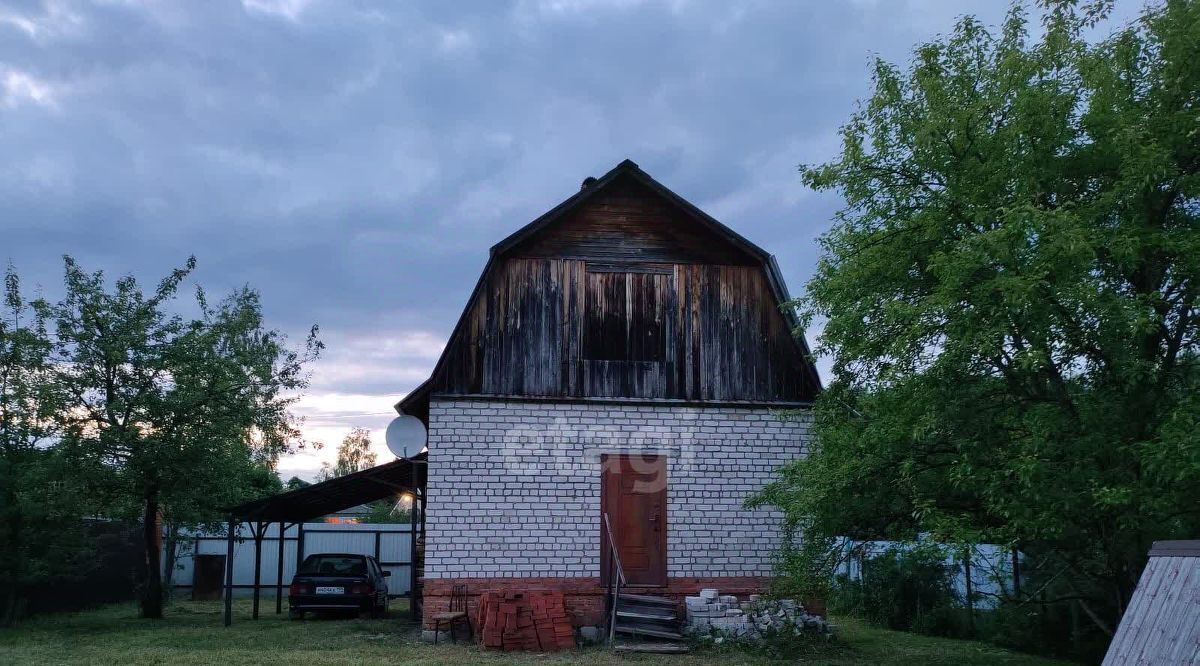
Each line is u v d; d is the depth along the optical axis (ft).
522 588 45.98
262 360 65.21
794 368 49.52
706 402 48.52
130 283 59.06
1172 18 32.22
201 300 60.64
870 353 36.40
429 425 46.75
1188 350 33.22
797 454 48.62
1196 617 15.89
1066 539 34.91
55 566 57.72
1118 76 33.68
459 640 45.34
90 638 48.42
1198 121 30.78
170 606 73.61
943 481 36.01
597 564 46.60
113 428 56.13
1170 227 33.01
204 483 59.16
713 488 47.91
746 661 40.34
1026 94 33.04
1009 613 46.09
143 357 57.77
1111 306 30.14
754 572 47.42
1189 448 26.89
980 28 36.86
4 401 57.47
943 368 32.60
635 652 42.09
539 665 38.06
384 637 48.03
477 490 46.50
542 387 47.73
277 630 52.03
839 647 44.60
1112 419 31.63
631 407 48.16
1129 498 28.71
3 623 55.83
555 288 48.78
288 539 90.22
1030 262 30.19
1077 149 33.91
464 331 47.70
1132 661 17.38
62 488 54.95
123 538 76.79
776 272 49.44
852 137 37.63
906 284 36.40
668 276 49.65
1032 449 30.99
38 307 56.70
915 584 54.54
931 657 42.55
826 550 39.81
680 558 47.09
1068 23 35.12
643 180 49.55
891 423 35.32
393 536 92.07
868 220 38.93
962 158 35.53
